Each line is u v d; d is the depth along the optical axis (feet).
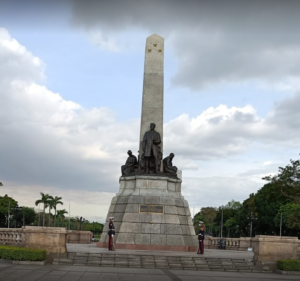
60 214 391.04
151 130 108.78
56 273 61.67
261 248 78.79
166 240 98.12
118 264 74.49
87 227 446.19
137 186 103.96
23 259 72.64
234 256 87.10
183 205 105.19
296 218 233.55
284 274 73.72
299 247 81.30
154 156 106.73
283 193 171.01
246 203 342.44
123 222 99.30
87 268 69.62
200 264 77.00
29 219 408.46
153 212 100.48
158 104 112.78
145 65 115.03
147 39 116.78
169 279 59.98
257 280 63.10
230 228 433.07
